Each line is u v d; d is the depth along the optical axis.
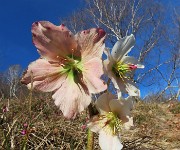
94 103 0.13
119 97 0.13
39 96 0.43
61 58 0.13
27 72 0.13
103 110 0.13
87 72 0.12
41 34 0.12
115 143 0.13
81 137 0.29
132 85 0.13
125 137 0.40
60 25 0.12
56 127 0.31
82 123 0.33
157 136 0.45
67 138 0.30
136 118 0.58
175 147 0.40
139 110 0.67
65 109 0.12
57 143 0.29
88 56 0.12
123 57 0.13
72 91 0.12
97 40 0.12
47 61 0.13
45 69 0.13
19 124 0.28
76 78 0.12
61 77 0.13
